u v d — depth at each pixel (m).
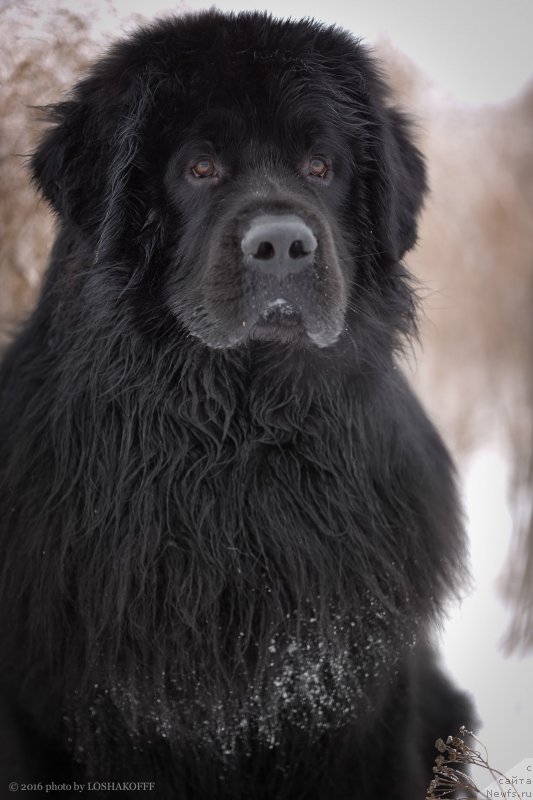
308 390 4.65
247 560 4.50
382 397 4.86
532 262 9.42
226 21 4.87
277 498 4.59
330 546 4.62
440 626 5.06
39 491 4.57
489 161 9.33
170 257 4.69
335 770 4.65
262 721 4.53
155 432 4.59
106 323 4.61
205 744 4.53
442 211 9.32
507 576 7.72
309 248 4.29
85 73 5.69
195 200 4.67
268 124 4.68
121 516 4.49
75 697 4.49
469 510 8.47
